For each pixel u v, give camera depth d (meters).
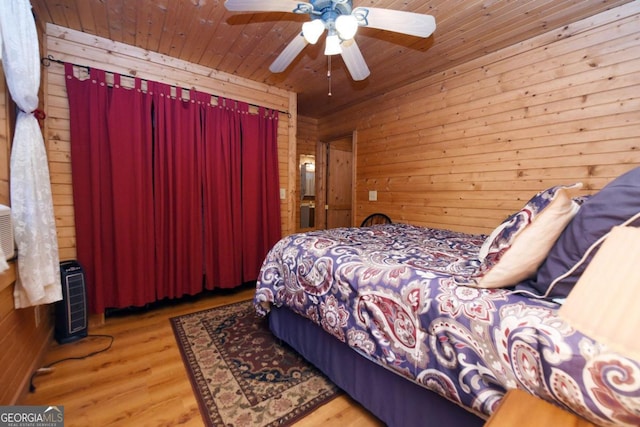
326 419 1.34
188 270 2.68
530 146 2.25
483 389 0.86
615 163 1.86
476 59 2.56
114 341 2.01
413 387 1.14
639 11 1.74
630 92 1.79
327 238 1.92
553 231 0.91
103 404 1.40
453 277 1.10
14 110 1.52
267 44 2.31
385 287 1.19
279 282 1.85
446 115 2.82
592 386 0.66
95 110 2.17
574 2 1.79
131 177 2.34
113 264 2.31
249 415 1.34
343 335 1.34
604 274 0.50
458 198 2.75
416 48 2.38
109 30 2.13
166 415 1.34
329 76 2.93
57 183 2.11
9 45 1.31
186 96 2.62
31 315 1.60
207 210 2.76
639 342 0.43
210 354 1.86
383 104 3.48
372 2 1.80
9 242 1.28
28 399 1.42
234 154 2.93
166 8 1.86
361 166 3.81
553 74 2.11
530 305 0.86
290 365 1.75
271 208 3.26
